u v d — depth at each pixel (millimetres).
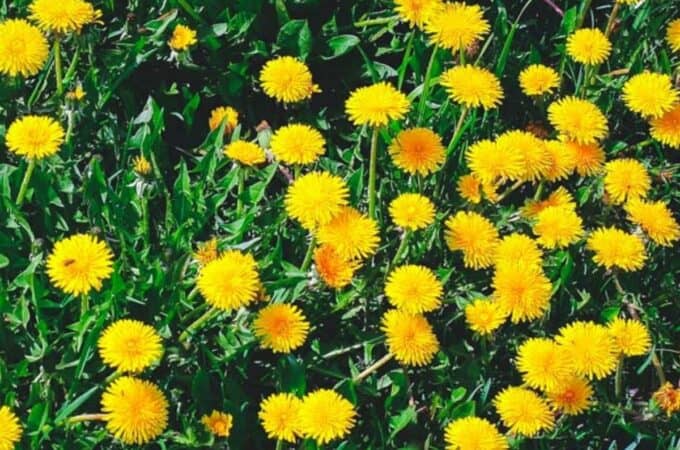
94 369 1071
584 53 1200
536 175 1131
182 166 1157
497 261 1104
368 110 1099
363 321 1131
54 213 1138
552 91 1238
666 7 1259
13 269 1113
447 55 1223
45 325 1073
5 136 1136
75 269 1033
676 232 1141
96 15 1156
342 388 1087
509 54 1254
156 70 1223
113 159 1186
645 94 1170
